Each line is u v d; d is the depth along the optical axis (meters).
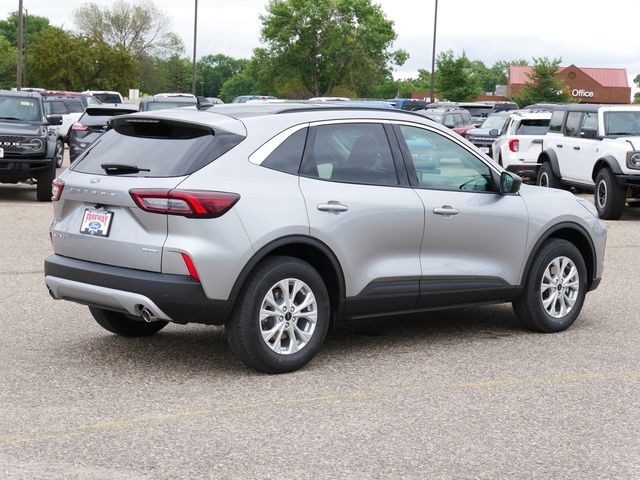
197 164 5.36
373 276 5.98
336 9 83.31
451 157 6.50
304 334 5.73
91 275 5.50
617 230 14.06
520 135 20.94
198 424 4.69
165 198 5.23
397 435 4.56
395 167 6.18
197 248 5.21
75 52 76.44
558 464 4.20
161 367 5.82
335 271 5.80
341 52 81.25
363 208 5.88
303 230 5.58
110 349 6.27
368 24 82.44
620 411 5.02
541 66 63.84
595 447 4.43
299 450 4.32
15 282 8.69
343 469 4.08
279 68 83.94
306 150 5.77
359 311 6.01
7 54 109.94
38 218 13.86
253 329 5.47
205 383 5.46
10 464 4.08
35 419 4.73
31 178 16.45
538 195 7.02
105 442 4.39
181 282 5.21
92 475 3.96
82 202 5.67
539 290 6.88
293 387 5.39
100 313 6.40
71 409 4.91
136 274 5.31
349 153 5.99
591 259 7.30
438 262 6.33
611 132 16.16
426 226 6.21
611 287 9.15
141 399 5.11
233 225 5.30
